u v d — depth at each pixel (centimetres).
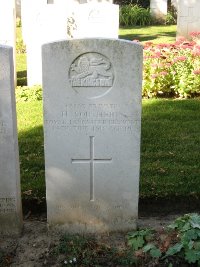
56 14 416
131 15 895
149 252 199
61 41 193
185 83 393
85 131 205
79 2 652
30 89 412
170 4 1005
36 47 424
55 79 197
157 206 239
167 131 321
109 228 218
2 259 199
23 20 599
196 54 400
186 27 663
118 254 201
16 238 214
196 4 651
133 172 211
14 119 203
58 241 211
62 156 207
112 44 194
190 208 239
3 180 207
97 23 441
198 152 289
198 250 192
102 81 199
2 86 195
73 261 197
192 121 340
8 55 192
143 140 306
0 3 394
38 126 332
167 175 263
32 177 261
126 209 216
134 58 196
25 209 239
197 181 256
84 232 218
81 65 196
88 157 208
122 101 202
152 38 726
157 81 396
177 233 206
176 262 194
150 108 367
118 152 208
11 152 204
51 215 215
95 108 202
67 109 202
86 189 212
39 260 199
